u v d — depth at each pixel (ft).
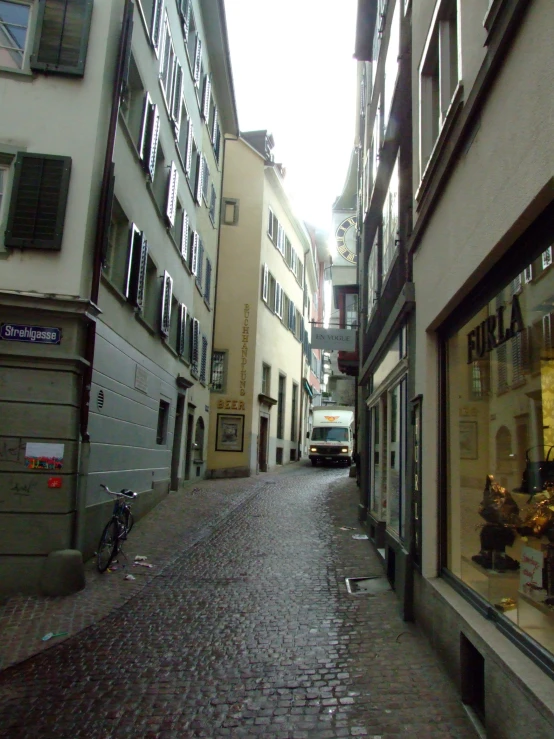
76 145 29.01
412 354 22.57
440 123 19.21
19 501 25.64
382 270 35.14
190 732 13.29
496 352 15.21
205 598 23.93
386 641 18.75
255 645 18.62
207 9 59.52
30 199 28.09
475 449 16.92
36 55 29.12
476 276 15.14
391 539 26.37
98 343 30.63
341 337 55.93
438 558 19.13
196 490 59.47
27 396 26.32
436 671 16.28
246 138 101.86
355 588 25.40
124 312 35.76
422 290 21.08
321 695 14.97
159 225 44.47
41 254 27.89
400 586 22.66
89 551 29.50
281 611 22.15
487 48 13.96
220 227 83.05
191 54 54.49
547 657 10.98
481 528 15.90
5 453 25.86
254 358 82.58
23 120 28.94
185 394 59.36
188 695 15.12
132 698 14.99
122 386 35.68
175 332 53.72
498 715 11.88
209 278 73.41
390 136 31.09
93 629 20.36
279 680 15.92
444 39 19.13
